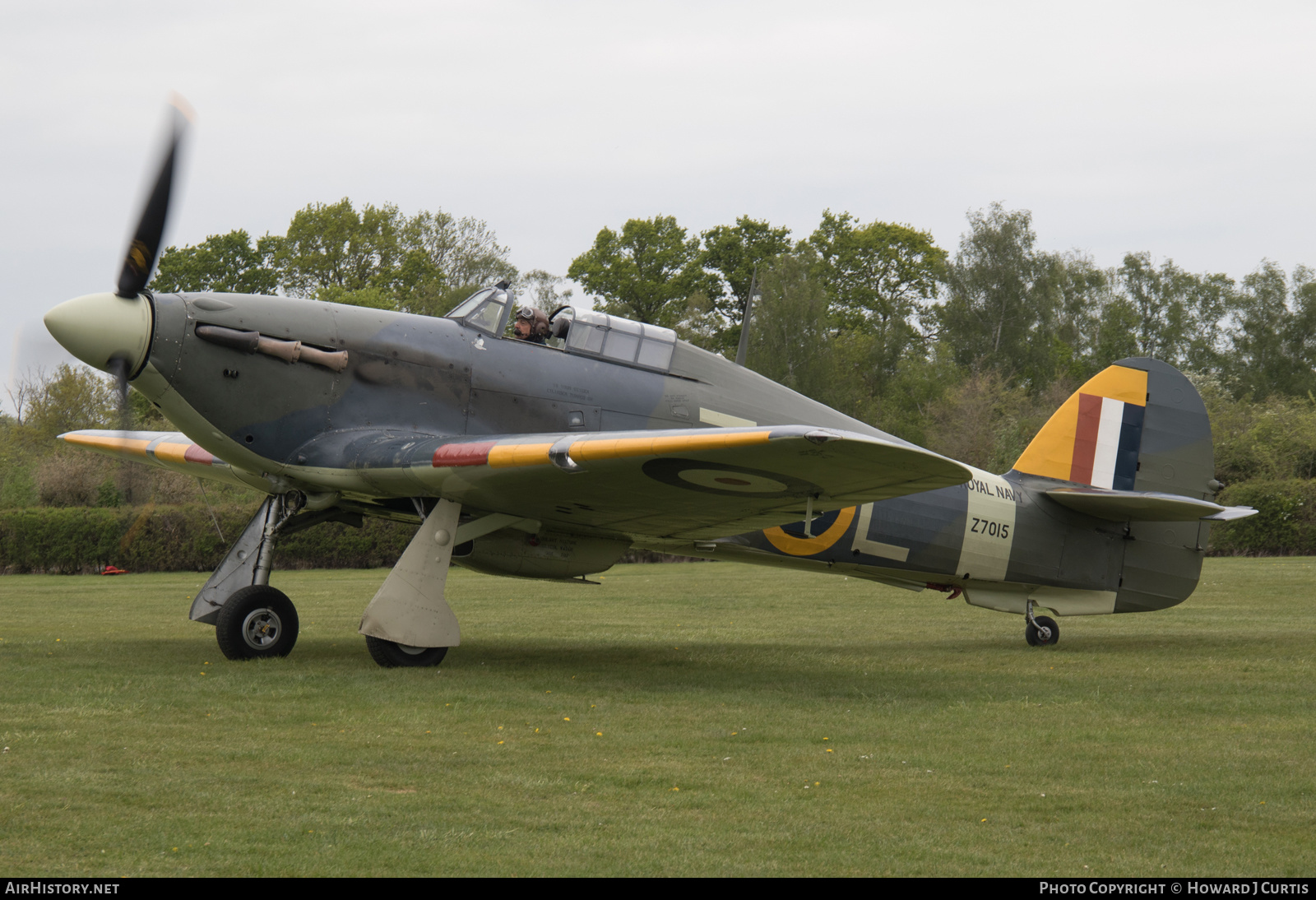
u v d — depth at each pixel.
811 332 82.50
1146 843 6.88
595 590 31.03
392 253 98.00
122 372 13.59
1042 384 90.06
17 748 8.70
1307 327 106.50
